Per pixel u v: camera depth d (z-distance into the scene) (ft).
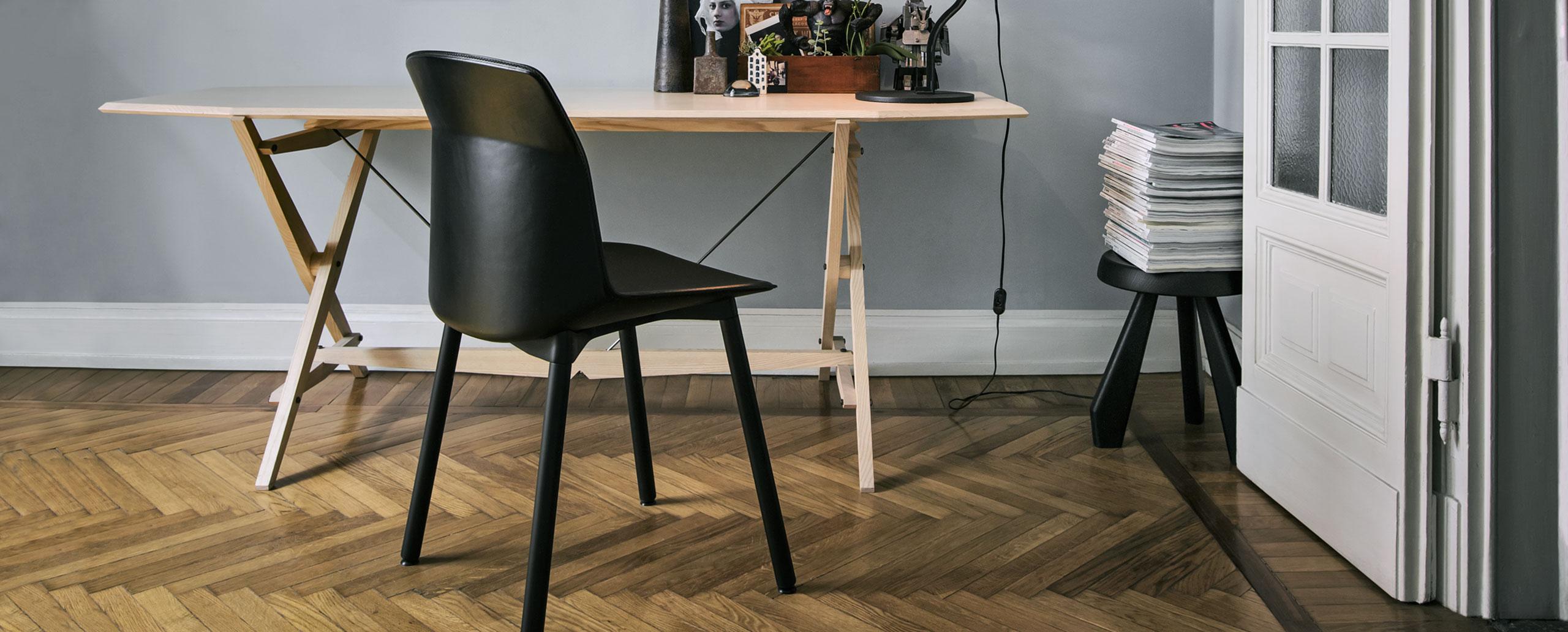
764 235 9.89
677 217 9.86
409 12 9.42
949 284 10.01
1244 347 7.63
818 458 8.09
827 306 8.32
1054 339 10.12
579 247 5.08
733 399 9.41
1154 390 9.64
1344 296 6.30
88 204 9.91
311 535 6.73
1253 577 6.22
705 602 5.96
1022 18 9.45
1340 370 6.40
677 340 10.16
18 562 6.35
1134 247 7.84
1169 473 7.77
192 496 7.32
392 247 9.95
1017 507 7.20
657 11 9.39
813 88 8.71
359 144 9.60
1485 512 5.67
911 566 6.38
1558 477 5.68
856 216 8.07
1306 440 6.75
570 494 7.36
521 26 9.45
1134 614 5.82
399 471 7.77
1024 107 9.61
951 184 9.79
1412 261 5.60
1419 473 5.76
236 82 9.57
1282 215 6.93
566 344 5.22
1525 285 5.50
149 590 6.04
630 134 9.69
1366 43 5.94
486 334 5.34
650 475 7.14
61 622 5.70
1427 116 5.42
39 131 9.75
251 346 10.16
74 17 9.50
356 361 7.93
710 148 9.71
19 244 10.02
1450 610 5.83
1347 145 6.27
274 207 7.64
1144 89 9.62
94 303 10.12
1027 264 9.98
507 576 6.23
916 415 9.07
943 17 8.14
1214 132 7.67
